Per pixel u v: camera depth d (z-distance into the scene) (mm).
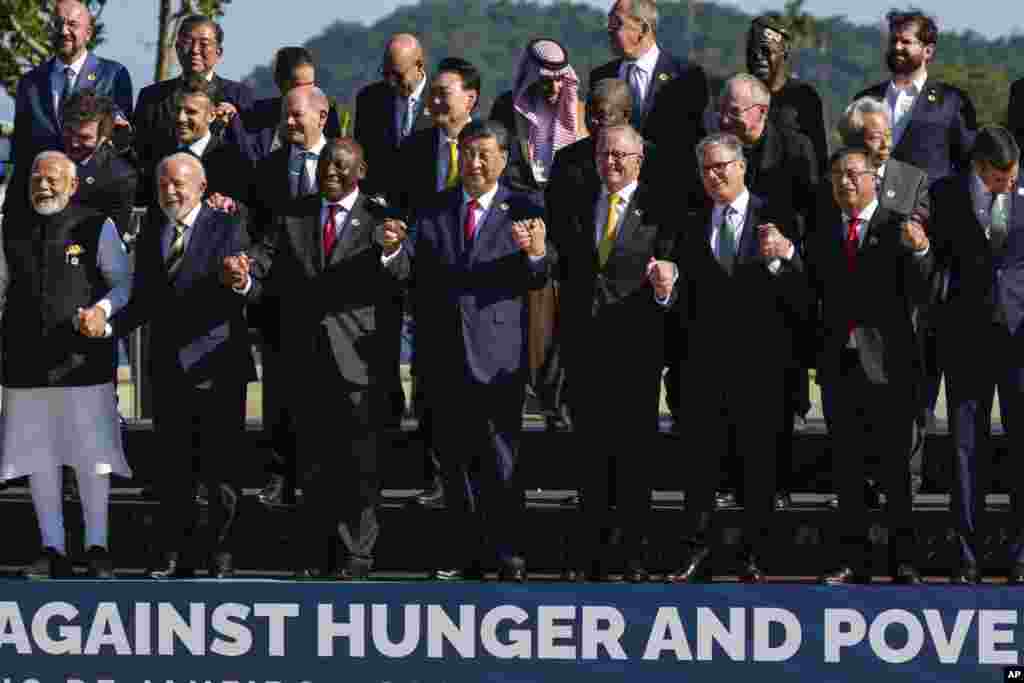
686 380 29703
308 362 30203
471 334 29781
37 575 30562
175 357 30156
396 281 29750
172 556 30516
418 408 32000
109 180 32000
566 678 29172
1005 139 28703
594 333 29656
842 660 28875
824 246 29453
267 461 33281
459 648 29266
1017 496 29672
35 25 59625
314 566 30703
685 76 32719
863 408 29312
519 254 29906
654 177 30219
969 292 29500
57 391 30484
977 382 29562
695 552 29734
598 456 29953
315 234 30359
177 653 29531
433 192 31719
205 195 32250
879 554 30422
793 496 33156
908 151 32219
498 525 30156
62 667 29594
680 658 29031
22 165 34625
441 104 31406
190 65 33750
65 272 30625
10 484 33812
